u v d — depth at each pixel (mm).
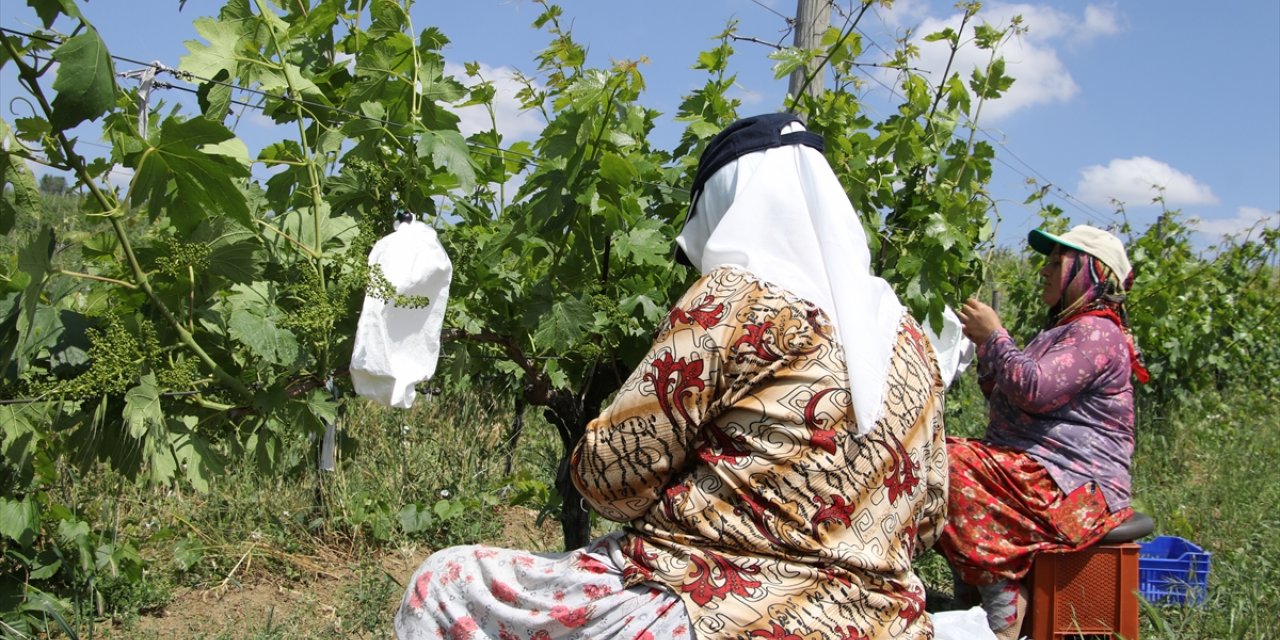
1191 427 8641
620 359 3422
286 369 2746
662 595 1807
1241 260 10555
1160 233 9430
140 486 4621
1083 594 3521
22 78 2098
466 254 3242
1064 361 3465
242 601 4113
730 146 2012
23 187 2361
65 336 2500
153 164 2332
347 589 4234
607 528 4887
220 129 2279
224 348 2678
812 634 1740
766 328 1775
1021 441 3605
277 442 2869
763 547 1771
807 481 1764
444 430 6047
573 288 3230
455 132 2973
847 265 1835
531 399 3369
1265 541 5043
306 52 3221
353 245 2648
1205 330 8781
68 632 3354
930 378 1979
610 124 3107
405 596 2016
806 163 1908
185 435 2523
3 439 2555
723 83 4203
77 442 2504
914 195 4273
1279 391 11406
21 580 3666
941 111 4387
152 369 2463
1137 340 8227
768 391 1776
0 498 3141
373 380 2596
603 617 1833
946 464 2062
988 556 3471
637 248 3195
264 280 2803
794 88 5051
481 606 1934
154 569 4230
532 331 3270
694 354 1789
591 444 1857
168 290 2549
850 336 1795
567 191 3088
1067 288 3689
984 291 9086
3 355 2291
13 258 2521
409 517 4832
